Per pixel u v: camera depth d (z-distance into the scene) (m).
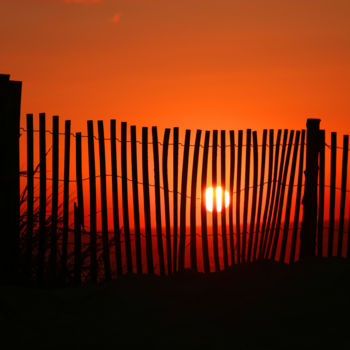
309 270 21.77
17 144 23.69
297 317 17.58
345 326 16.59
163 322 17.78
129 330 16.98
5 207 23.45
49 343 15.80
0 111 23.48
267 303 19.03
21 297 19.88
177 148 24.92
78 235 24.22
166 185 24.84
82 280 24.92
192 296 20.61
